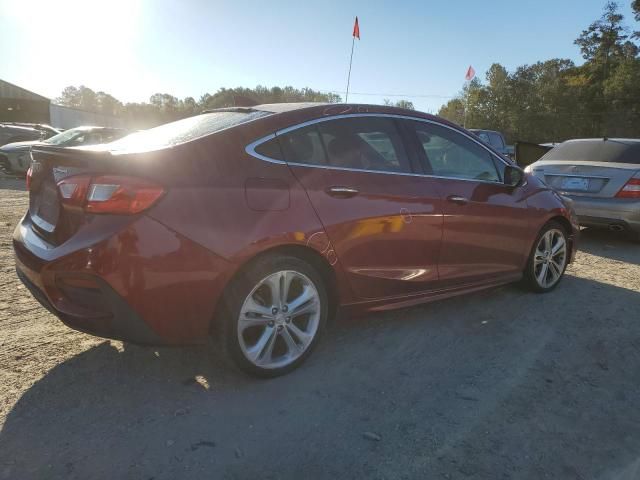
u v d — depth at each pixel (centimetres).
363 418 259
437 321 391
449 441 242
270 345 286
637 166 665
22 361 301
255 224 265
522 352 341
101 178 242
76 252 240
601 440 247
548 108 5784
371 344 346
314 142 306
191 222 248
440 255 361
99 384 281
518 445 241
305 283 293
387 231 322
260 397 275
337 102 336
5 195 1015
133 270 237
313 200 290
